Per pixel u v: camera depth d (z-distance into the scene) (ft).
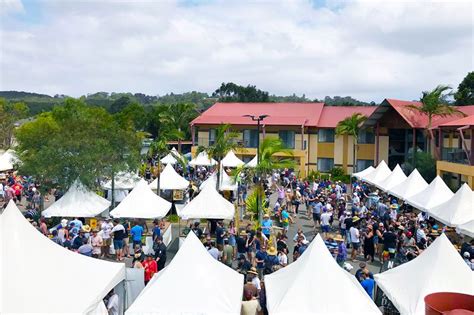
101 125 87.66
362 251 65.51
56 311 31.30
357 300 33.86
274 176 122.11
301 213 94.53
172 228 77.05
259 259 49.42
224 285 36.73
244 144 161.38
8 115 171.32
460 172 97.35
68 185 75.05
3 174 126.31
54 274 34.32
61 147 75.36
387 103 137.28
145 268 46.34
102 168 77.87
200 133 165.68
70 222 63.77
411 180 83.46
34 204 85.97
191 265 36.68
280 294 35.22
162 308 33.83
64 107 190.08
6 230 34.91
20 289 31.83
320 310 33.04
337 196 89.81
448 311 23.06
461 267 36.40
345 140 157.89
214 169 120.88
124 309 40.91
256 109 174.19
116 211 65.57
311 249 37.37
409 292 35.47
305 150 158.61
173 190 93.15
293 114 166.81
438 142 123.44
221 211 64.18
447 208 63.05
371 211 78.38
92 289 34.76
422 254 38.68
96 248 57.82
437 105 127.54
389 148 150.51
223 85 332.39
